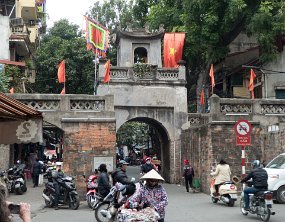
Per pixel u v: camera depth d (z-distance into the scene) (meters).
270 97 27.78
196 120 25.72
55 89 37.44
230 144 18.12
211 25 26.34
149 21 30.09
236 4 24.41
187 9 26.44
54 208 13.97
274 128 17.73
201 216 12.28
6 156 18.50
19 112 6.21
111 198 11.31
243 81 31.06
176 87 25.80
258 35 25.81
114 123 17.03
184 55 29.20
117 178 11.20
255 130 18.33
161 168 27.50
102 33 24.84
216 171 15.27
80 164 16.62
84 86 36.44
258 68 27.61
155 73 25.64
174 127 25.42
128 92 25.23
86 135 16.78
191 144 21.39
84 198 16.39
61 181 13.97
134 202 7.30
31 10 36.06
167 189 21.16
